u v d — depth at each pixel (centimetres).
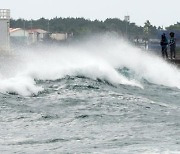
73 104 4984
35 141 3406
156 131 3691
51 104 4991
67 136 3556
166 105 5206
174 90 7206
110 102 5125
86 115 4347
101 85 6525
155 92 6731
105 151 3069
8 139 3475
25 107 4812
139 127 3859
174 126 3897
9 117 4309
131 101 5272
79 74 6831
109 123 4044
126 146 3191
